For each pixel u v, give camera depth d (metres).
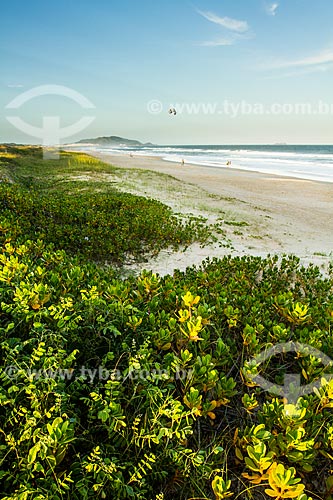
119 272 6.62
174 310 2.72
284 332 2.35
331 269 6.57
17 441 1.43
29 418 1.46
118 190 16.69
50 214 8.90
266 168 40.09
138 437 1.57
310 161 52.69
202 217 11.81
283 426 1.56
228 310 2.62
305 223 12.79
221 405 2.04
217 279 3.90
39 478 1.40
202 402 1.94
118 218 9.24
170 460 1.62
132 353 1.93
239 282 4.30
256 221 12.34
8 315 2.33
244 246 9.09
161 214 10.61
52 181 18.53
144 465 1.56
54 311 2.01
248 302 3.05
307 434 1.64
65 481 1.50
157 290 2.98
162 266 7.28
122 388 1.72
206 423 1.94
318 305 3.54
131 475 1.50
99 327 2.06
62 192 15.29
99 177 20.80
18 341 1.87
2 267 2.88
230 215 13.02
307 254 8.73
